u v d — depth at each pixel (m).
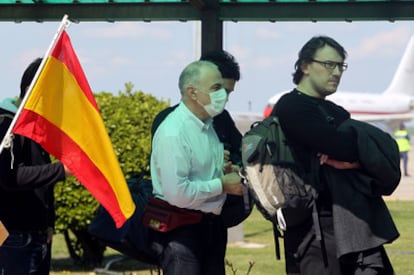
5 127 9.32
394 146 8.98
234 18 13.13
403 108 105.44
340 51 9.17
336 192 8.86
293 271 9.48
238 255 21.86
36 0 13.44
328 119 9.01
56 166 9.22
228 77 9.83
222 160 9.52
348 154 8.79
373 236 8.86
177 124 9.18
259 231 27.55
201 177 9.30
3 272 9.47
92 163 8.98
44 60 8.80
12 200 9.44
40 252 9.67
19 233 9.46
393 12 12.89
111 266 20.31
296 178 8.92
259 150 8.98
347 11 12.98
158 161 9.16
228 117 10.35
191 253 9.35
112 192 9.00
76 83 8.95
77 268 20.09
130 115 19.09
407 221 30.48
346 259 8.95
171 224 9.35
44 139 8.88
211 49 12.95
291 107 8.96
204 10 12.98
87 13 13.39
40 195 9.61
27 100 8.77
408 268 19.50
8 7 13.56
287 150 9.01
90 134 8.98
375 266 8.88
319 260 9.01
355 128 8.91
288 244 9.21
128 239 9.72
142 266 20.34
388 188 8.92
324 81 9.13
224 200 9.47
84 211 18.78
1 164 9.13
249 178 9.00
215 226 9.55
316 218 8.88
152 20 13.30
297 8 13.05
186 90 9.23
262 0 13.11
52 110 8.89
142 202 9.87
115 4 13.34
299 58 9.26
